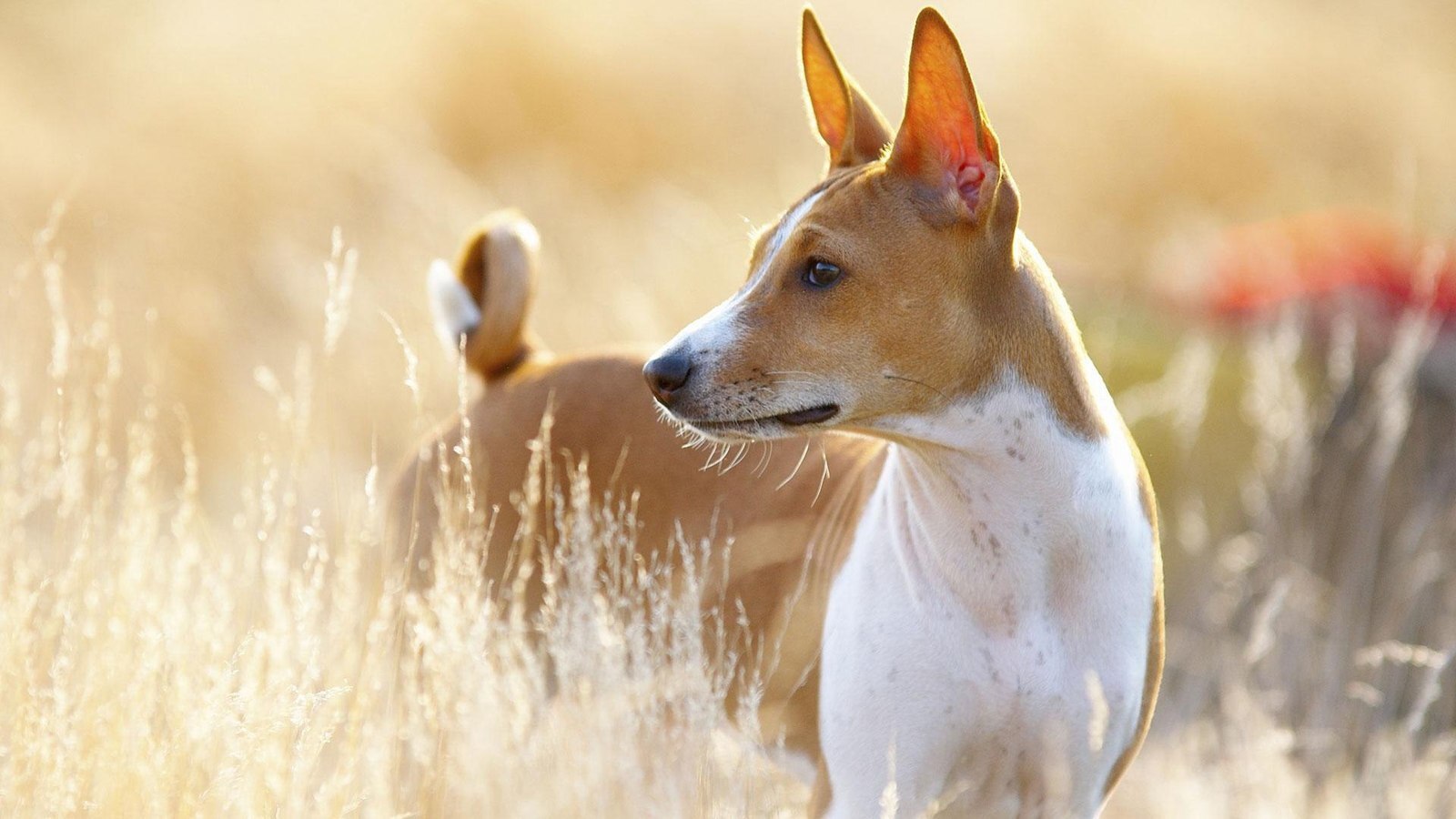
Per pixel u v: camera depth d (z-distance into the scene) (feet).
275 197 56.90
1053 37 69.67
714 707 23.35
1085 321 44.42
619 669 23.11
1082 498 22.40
